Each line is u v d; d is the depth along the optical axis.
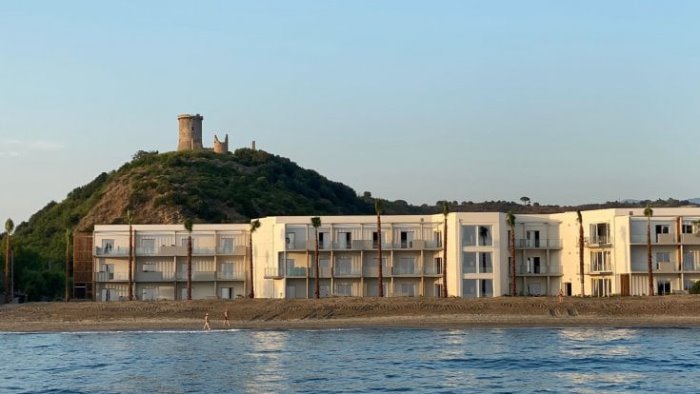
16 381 75.69
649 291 130.38
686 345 94.25
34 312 122.56
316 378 73.25
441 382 70.88
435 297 128.00
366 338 103.38
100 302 127.25
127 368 81.56
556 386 68.94
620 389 67.56
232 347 95.88
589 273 136.88
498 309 120.12
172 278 140.62
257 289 140.00
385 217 138.50
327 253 138.12
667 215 134.50
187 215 190.75
